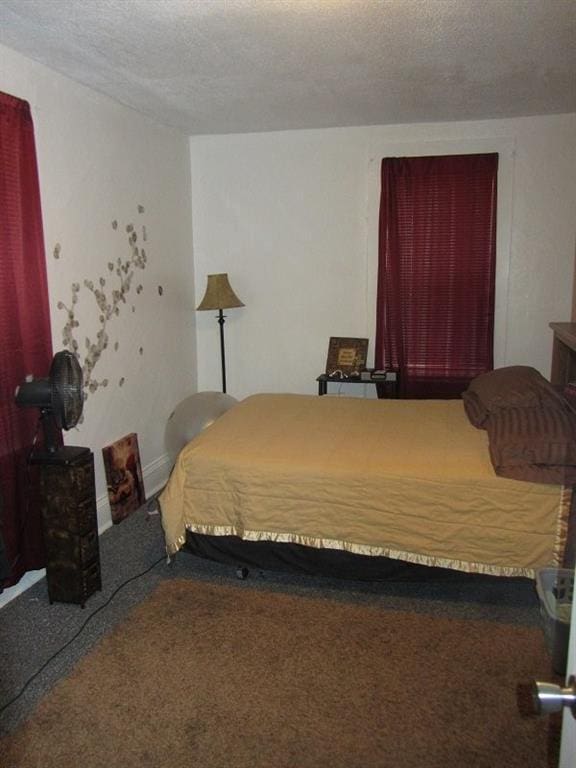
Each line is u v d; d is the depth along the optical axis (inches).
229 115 154.4
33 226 109.0
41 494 101.7
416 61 113.1
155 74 120.1
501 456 98.7
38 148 114.1
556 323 148.8
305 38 101.3
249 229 183.0
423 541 101.0
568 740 34.9
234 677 87.0
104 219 137.6
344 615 102.4
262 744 74.9
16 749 74.8
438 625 99.2
